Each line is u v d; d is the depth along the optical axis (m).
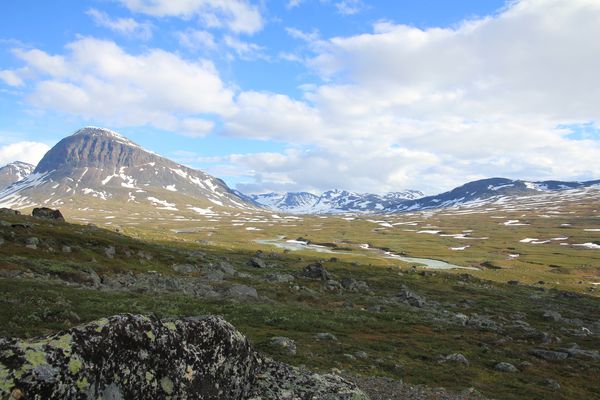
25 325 26.56
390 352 36.12
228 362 15.00
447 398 24.98
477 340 46.59
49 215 123.81
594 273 166.38
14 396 9.77
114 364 11.84
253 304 53.25
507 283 129.88
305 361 28.83
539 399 28.25
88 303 37.59
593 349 50.12
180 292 56.72
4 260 54.22
